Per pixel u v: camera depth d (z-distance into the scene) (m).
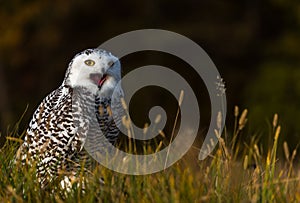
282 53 31.41
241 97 31.17
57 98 9.05
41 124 9.02
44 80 31.62
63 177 8.44
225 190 7.52
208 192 7.27
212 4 32.53
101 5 32.03
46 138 8.96
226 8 32.62
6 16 30.78
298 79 29.44
